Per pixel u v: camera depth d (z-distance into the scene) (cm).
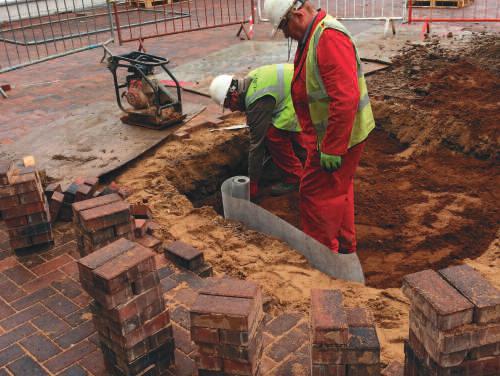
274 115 586
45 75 996
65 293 419
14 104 842
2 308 406
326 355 276
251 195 620
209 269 437
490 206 612
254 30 1260
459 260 532
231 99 574
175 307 394
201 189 658
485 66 885
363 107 449
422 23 1227
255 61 986
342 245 525
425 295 264
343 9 1438
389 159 734
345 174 475
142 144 660
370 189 671
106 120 743
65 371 344
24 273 446
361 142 459
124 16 1557
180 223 521
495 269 456
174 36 1259
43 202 466
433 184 669
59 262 458
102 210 387
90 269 297
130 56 691
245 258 468
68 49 1195
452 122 736
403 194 656
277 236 503
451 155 723
